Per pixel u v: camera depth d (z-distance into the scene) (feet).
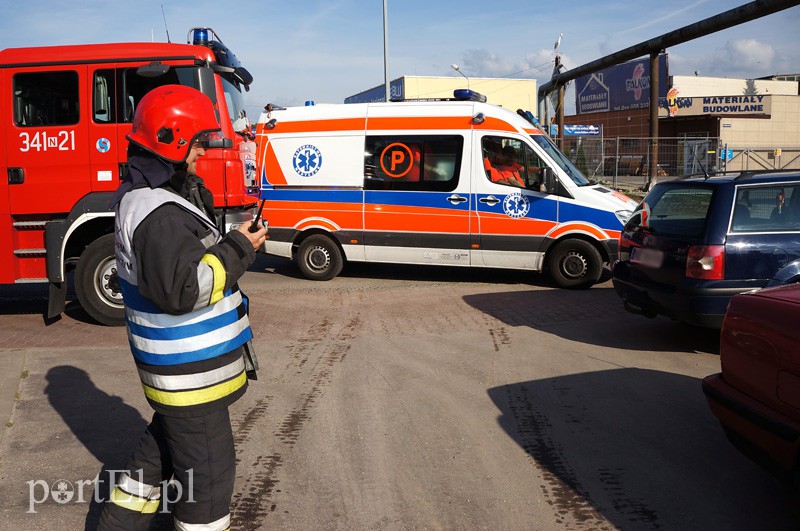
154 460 9.49
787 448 10.44
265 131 33.50
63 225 23.89
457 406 16.46
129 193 8.64
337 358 20.35
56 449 14.15
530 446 14.23
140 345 8.77
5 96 23.91
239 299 9.30
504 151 30.89
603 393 17.22
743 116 127.24
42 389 17.65
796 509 11.67
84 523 11.35
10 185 24.08
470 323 24.38
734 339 11.83
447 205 31.42
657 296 20.85
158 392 8.72
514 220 30.78
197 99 9.08
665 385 17.80
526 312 26.04
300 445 14.37
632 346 21.38
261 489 12.51
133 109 23.95
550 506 11.84
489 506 11.86
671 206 21.50
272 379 18.53
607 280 32.71
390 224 32.17
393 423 15.48
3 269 24.45
